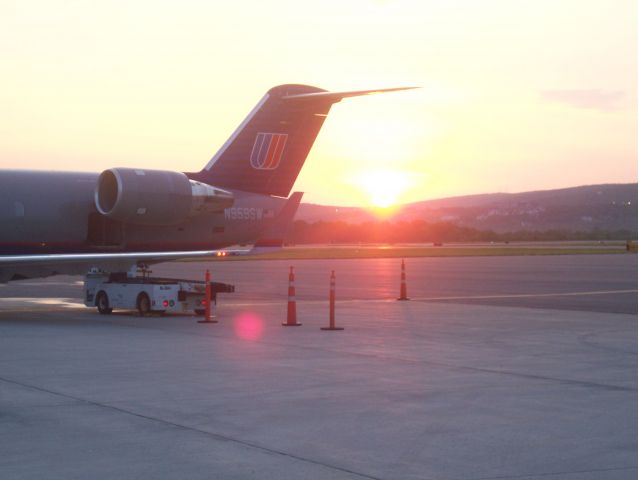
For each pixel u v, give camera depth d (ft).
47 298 101.50
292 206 78.02
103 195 81.46
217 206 83.92
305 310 83.76
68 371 45.06
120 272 80.84
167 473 26.43
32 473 26.30
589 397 38.88
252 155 87.45
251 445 29.94
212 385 41.19
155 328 66.39
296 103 87.81
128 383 41.57
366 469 27.09
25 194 80.02
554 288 119.03
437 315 78.48
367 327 67.67
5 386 40.63
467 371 45.93
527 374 45.09
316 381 42.47
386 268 185.06
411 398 38.37
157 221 81.41
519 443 30.45
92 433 31.45
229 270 178.29
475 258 250.78
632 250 335.47
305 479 25.95
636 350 54.80
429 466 27.48
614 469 27.20
